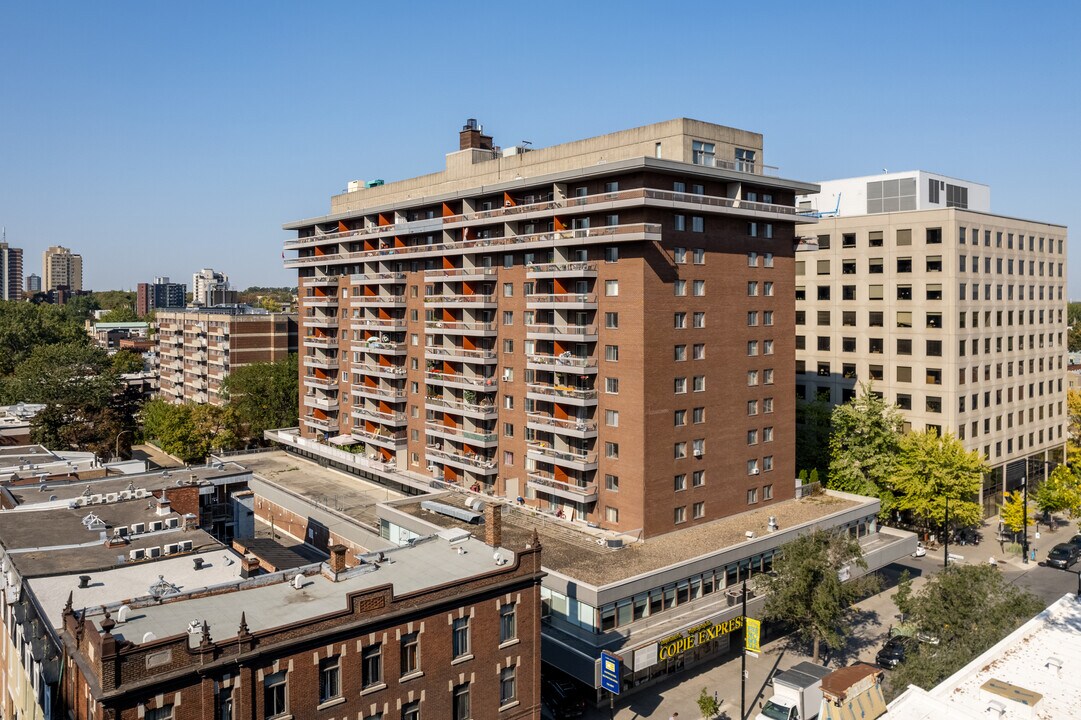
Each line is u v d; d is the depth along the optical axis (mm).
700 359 68312
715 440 69875
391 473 91750
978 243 92438
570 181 69312
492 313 80562
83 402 113125
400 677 38094
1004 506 85438
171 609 36781
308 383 110750
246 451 118938
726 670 58281
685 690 55219
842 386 98812
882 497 84250
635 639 53219
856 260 96875
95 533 51500
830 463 86625
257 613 36562
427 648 39031
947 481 81125
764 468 74500
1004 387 97812
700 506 69062
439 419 88000
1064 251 110500
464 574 42469
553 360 70625
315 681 35219
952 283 88625
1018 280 100312
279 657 34094
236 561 47844
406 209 90000
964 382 90438
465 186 89188
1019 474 101375
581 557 60625
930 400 90938
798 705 45312
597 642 52125
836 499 77500
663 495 66000
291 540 89125
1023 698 32125
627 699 53969
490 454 80875
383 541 73375
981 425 93812
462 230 83250
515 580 42281
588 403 67625
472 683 40938
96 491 64000
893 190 102750
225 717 32844
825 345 100438
